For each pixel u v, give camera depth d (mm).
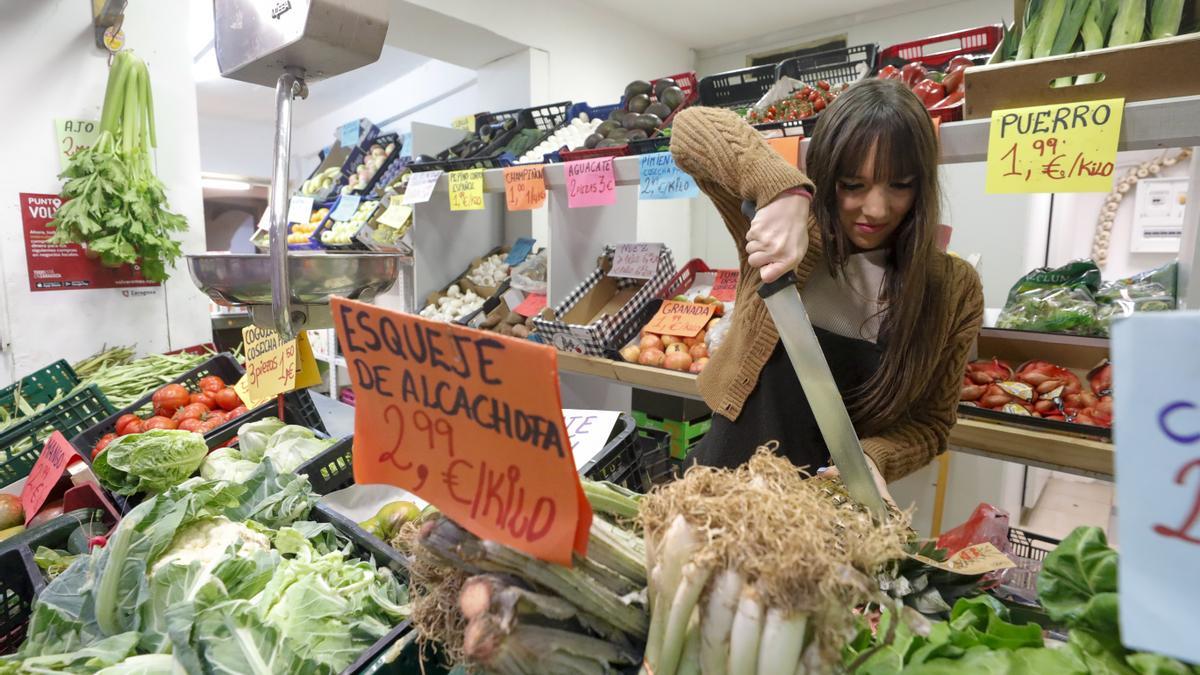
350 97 6035
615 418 1136
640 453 1130
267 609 782
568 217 2594
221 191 7191
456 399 532
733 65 4582
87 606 812
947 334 1115
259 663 681
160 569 811
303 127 7312
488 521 518
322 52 1065
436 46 3520
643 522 520
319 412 1861
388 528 1063
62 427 1736
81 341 2393
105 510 1196
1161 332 351
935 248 1153
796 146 1468
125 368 2219
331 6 1003
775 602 427
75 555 1061
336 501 1149
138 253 2328
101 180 2191
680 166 1076
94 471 1293
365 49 1080
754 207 917
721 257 4793
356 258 1154
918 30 3715
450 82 4766
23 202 2227
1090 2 1307
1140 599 369
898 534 579
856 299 1192
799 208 850
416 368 553
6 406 1941
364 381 602
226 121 7027
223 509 1041
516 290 2891
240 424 1563
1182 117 994
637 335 2334
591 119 2906
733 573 440
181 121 2578
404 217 2859
